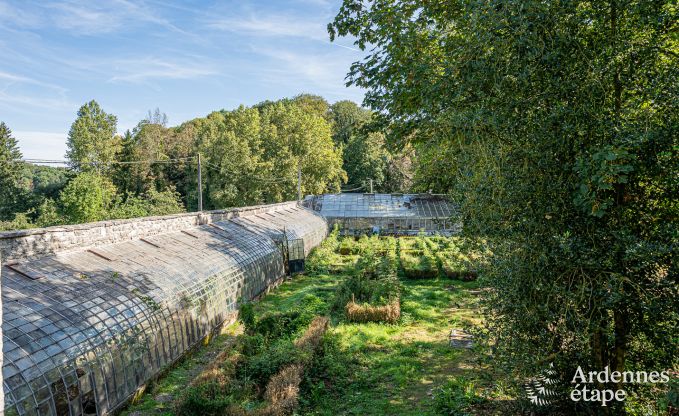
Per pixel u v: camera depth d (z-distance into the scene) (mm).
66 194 40812
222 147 59562
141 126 74250
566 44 7855
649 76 7578
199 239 20422
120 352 11266
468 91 9086
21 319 9562
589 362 8461
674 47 8500
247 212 29297
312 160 63688
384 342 15734
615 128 7223
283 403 10258
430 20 12938
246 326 16312
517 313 7973
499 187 7793
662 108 7418
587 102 7617
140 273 14320
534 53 7789
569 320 7473
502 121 8016
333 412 11008
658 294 7156
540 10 7805
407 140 14547
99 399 10352
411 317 18500
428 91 10203
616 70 7711
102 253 14383
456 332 16297
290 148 63125
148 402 11828
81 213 39812
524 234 7730
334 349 14516
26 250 12016
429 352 14719
